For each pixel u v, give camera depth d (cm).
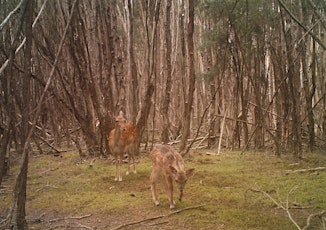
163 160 637
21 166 492
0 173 490
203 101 1364
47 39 998
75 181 839
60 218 613
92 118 1089
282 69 1030
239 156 1045
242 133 1321
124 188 774
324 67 1149
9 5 762
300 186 733
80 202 689
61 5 994
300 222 558
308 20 962
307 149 1070
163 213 612
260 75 1102
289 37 984
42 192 766
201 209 623
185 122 1043
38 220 608
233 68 1115
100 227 570
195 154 1089
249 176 821
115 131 833
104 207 655
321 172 841
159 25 1407
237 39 976
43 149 1271
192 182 786
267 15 991
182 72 1173
